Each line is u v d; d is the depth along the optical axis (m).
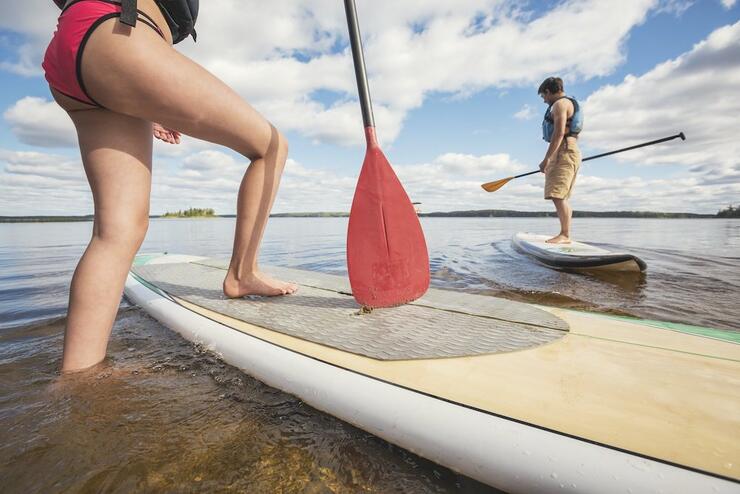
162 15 1.17
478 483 0.76
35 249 6.18
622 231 9.70
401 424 0.86
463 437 0.78
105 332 1.24
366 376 1.00
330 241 7.33
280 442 0.90
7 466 0.79
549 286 3.00
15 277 3.45
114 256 1.19
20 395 1.09
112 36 0.98
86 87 1.04
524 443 0.73
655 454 0.65
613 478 0.63
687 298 2.58
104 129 1.17
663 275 3.40
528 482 0.70
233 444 0.89
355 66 1.55
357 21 1.55
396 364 1.05
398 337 1.24
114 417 0.98
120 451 0.85
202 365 1.30
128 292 2.22
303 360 1.13
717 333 1.20
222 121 1.28
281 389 1.11
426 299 1.70
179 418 0.99
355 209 1.51
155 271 2.64
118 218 1.18
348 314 1.52
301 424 0.97
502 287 2.98
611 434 0.71
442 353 1.10
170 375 1.22
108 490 0.74
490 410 0.81
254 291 1.77
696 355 1.04
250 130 1.40
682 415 0.75
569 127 4.47
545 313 1.45
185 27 1.28
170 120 1.18
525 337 1.19
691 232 9.21
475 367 1.01
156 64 1.04
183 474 0.79
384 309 1.56
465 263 4.21
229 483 0.77
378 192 1.51
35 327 1.84
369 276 1.49
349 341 1.22
